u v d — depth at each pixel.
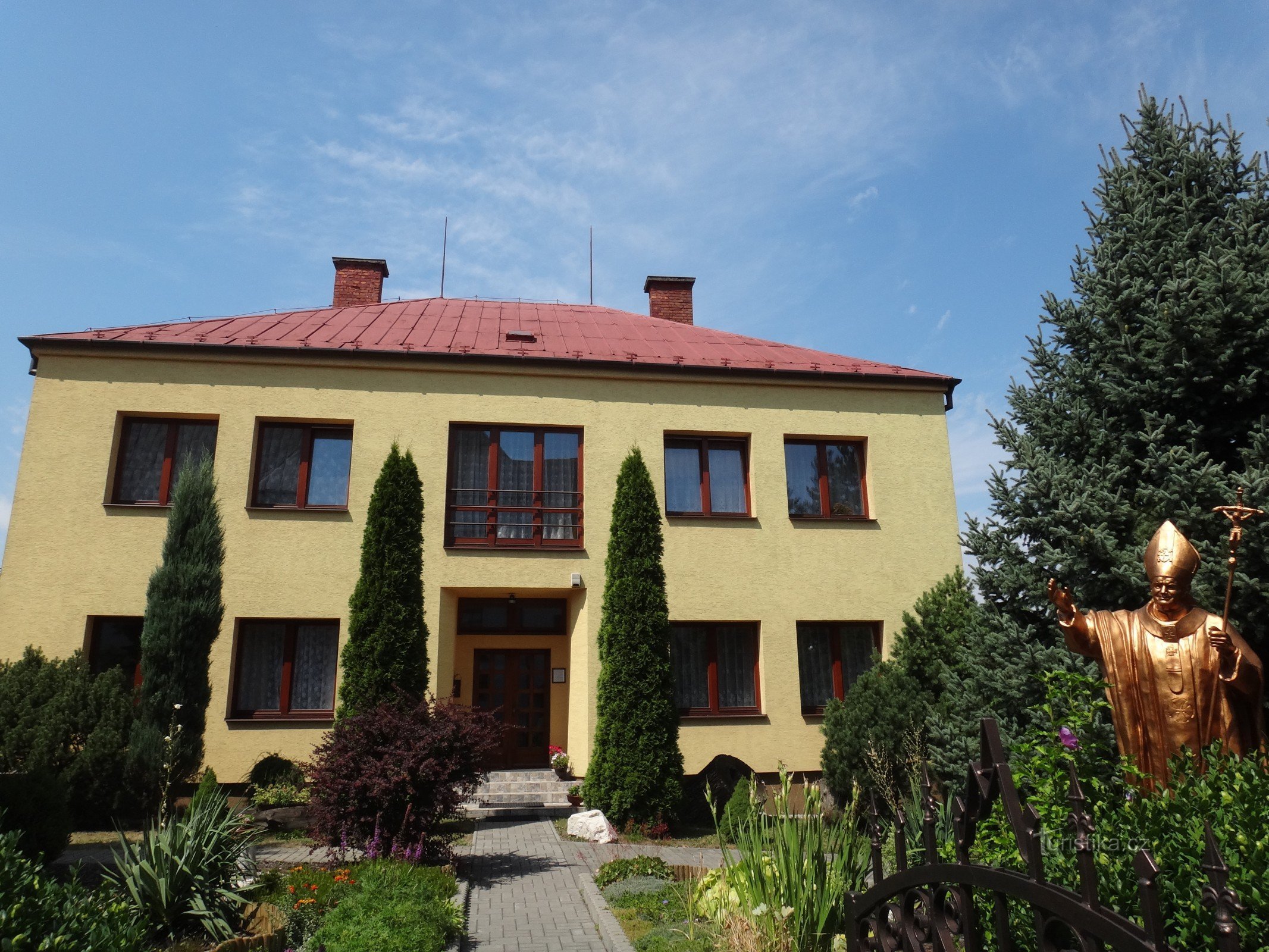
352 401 15.13
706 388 16.42
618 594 13.34
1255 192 7.68
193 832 6.98
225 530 14.25
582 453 15.81
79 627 13.49
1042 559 7.66
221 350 14.74
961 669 11.43
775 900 5.86
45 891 4.99
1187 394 7.30
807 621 15.84
